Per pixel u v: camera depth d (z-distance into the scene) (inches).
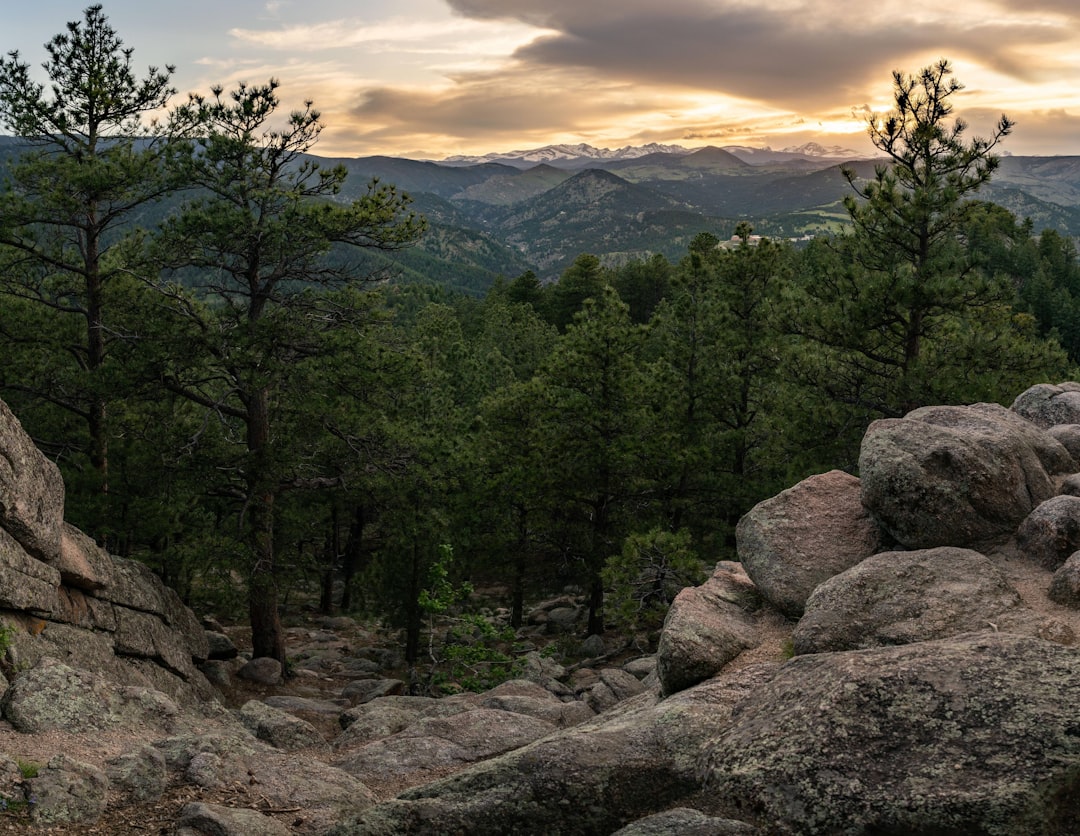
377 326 1091.9
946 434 571.2
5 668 555.2
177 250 962.1
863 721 317.4
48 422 1020.5
